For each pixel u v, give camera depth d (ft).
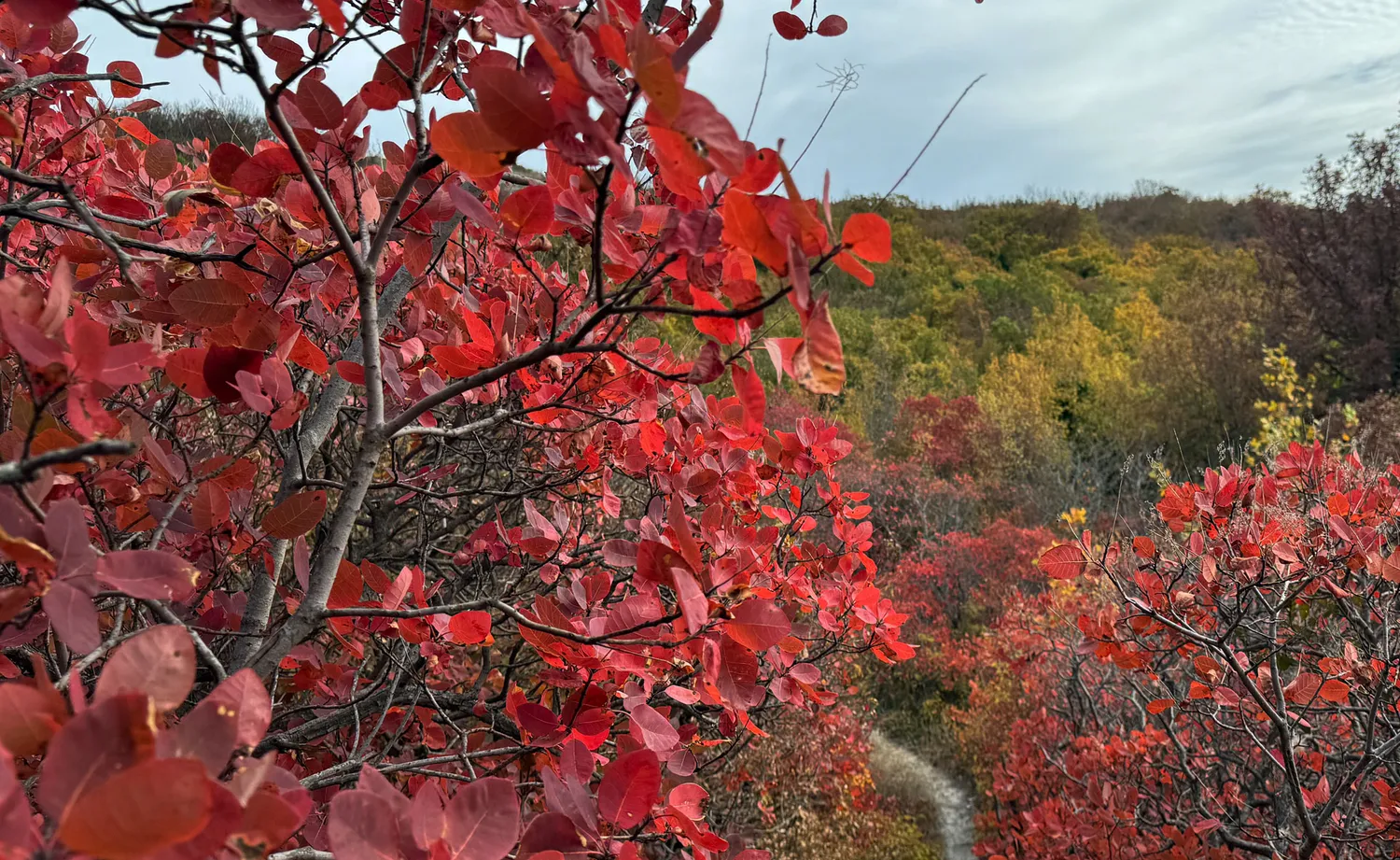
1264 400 45.70
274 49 3.60
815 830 18.99
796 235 2.31
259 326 3.76
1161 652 8.14
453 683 7.56
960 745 29.45
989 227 148.15
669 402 7.19
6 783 1.42
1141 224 160.56
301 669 5.40
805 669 6.22
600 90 2.22
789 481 9.09
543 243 3.82
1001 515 49.29
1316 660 9.54
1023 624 25.96
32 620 3.11
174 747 1.79
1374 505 8.55
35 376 1.98
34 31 4.31
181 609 4.74
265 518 3.47
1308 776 10.48
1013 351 87.20
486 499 10.25
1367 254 44.55
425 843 2.29
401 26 3.66
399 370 6.00
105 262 4.76
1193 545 8.26
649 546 3.24
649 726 4.34
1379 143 45.91
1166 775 12.99
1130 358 76.33
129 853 1.38
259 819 1.73
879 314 100.99
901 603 36.45
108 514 4.83
